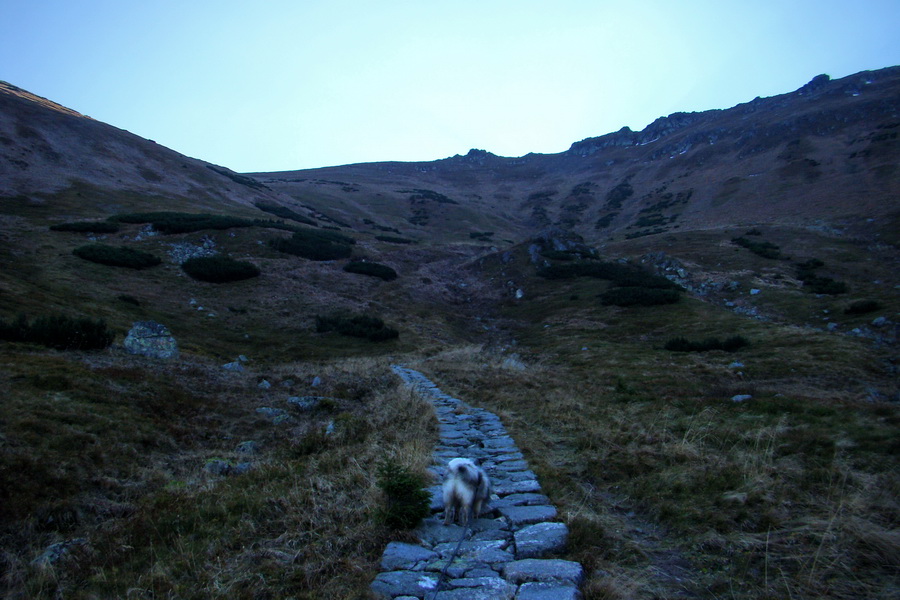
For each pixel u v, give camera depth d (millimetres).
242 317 36438
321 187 116000
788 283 45969
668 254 61969
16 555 6445
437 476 7434
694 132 143500
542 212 119000
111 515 8250
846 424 8914
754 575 4500
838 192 76875
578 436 9781
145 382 15031
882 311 33719
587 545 5191
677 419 10672
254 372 21109
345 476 7504
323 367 25094
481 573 4594
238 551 5391
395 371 23000
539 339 38062
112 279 36406
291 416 15094
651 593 4305
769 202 83750
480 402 14703
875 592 4035
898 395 19938
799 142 107000
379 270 52812
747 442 8391
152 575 4930
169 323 31172
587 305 44531
